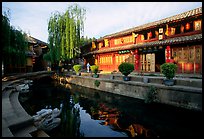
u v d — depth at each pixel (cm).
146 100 1012
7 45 1306
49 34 2281
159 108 953
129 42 1980
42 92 1620
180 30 1424
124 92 1247
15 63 1628
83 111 987
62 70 2636
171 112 880
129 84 1191
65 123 781
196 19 1304
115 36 2111
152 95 985
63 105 1141
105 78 1538
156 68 1777
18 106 776
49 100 1287
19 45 1625
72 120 827
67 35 2177
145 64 1789
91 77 1703
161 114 856
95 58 2558
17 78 1816
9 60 1505
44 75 2417
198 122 732
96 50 2559
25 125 545
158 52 1731
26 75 2006
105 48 2377
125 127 726
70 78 2172
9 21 1321
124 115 881
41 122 661
